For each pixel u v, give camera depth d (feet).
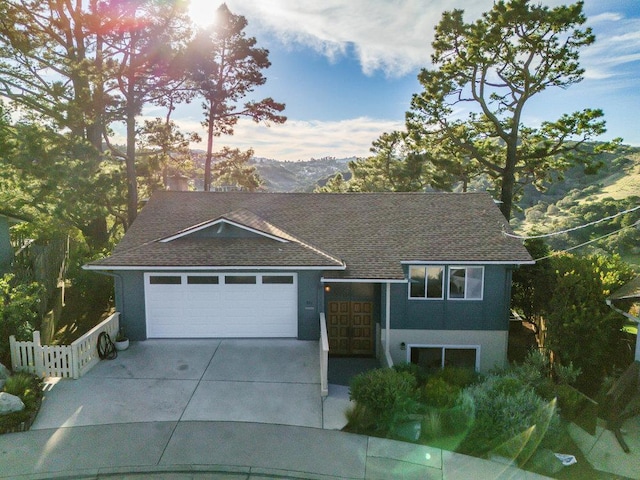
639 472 30.50
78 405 35.86
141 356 45.62
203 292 49.70
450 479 28.50
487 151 114.62
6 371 38.52
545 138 104.01
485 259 51.85
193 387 39.40
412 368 46.03
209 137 132.26
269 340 50.14
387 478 28.48
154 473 28.22
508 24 90.79
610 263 50.52
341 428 34.01
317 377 41.88
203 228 51.67
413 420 34.35
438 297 53.93
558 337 47.78
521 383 38.91
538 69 95.96
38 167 62.95
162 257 48.01
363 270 49.75
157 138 124.77
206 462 29.43
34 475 27.68
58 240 71.82
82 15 76.74
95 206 68.28
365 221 60.70
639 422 35.24
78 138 69.56
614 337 45.70
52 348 40.29
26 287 44.91
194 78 89.81
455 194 67.26
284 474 28.60
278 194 68.69
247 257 48.39
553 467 30.40
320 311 49.93
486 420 32.99
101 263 46.83
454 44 100.48
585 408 38.65
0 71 69.41
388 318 50.44
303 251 49.85
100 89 77.71
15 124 69.41
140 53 81.30
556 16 86.63
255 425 33.91
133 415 34.68
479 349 54.44
